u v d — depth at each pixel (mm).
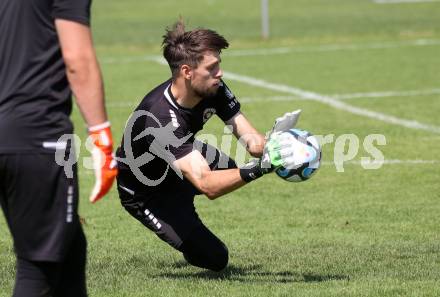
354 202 30641
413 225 27547
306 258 23516
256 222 28375
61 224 14430
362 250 24406
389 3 95938
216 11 91938
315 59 64562
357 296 19469
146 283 21016
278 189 32688
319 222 28250
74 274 15312
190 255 21266
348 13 89375
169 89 20141
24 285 14555
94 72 13766
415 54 65500
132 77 58500
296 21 84438
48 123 14203
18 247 14562
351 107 47938
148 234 26953
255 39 74312
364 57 64812
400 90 52438
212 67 19453
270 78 57500
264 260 23438
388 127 42844
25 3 14109
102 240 26156
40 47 14164
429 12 89000
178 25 19859
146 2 99438
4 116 14109
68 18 13711
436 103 48438
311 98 50750
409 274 21500
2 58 14227
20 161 14117
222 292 20078
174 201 21281
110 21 86500
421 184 32938
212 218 28906
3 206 14758
